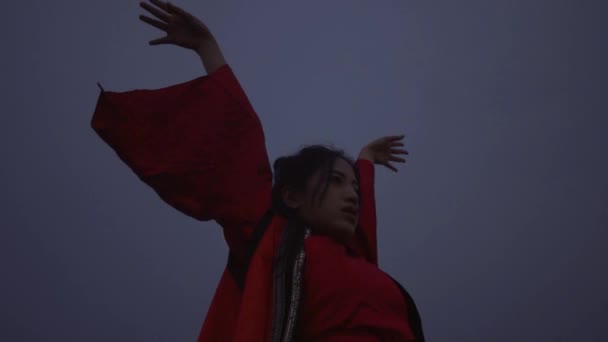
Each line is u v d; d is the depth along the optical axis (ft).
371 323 4.06
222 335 4.52
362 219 5.50
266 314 4.07
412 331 4.53
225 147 4.78
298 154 4.93
